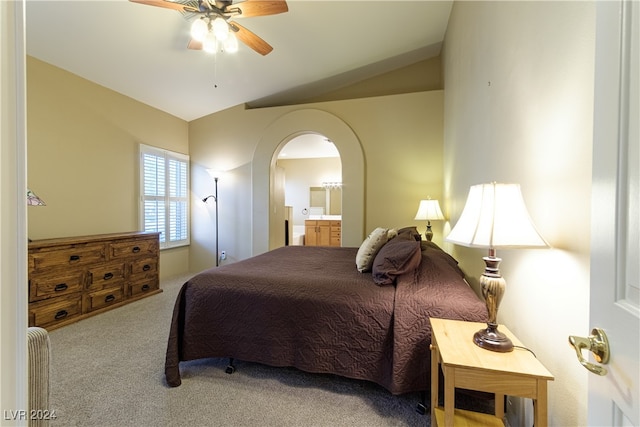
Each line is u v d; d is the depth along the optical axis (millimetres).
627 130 502
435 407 1307
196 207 4844
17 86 464
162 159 4285
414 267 1803
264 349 1739
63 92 3027
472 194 1143
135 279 3350
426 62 4152
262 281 1849
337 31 3172
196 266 4852
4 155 449
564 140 965
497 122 1637
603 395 551
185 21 2580
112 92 3561
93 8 2326
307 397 1635
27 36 2521
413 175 3967
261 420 1463
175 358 1777
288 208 6570
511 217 1016
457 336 1190
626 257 500
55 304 2557
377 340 1561
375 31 3266
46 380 1060
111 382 1773
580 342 586
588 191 838
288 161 7930
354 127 4152
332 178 7664
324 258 2709
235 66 3545
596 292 579
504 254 1529
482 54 1942
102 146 3439
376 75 4344
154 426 1421
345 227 4141
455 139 2945
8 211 456
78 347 2213
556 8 1013
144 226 3973
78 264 2746
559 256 991
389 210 4055
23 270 473
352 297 1646
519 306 1317
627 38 504
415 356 1456
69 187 3086
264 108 4496
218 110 4676
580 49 873
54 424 1421
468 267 2410
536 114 1166
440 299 1512
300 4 2727
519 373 933
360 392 1676
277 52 3398
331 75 4113
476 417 1230
